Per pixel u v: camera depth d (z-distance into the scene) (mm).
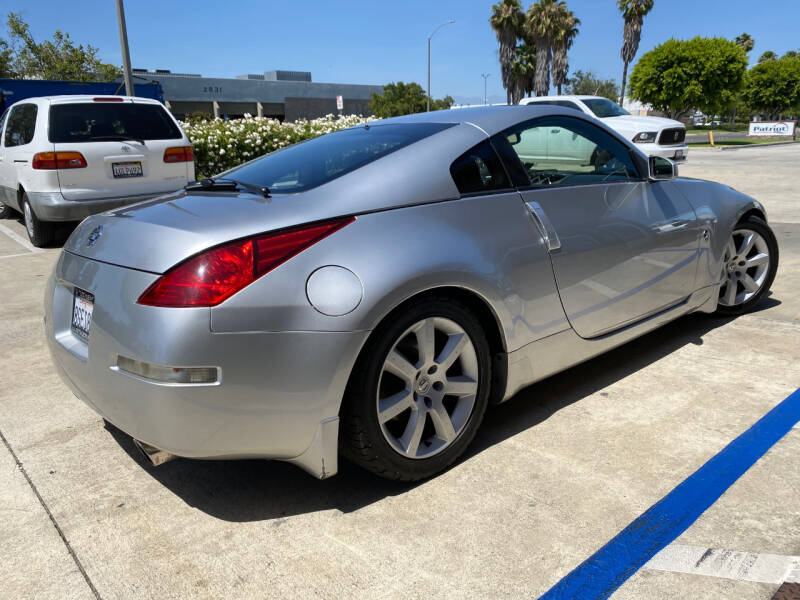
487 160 2633
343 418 2182
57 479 2555
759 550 1940
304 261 2051
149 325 1954
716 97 40656
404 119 3031
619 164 3195
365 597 1842
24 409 3205
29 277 5992
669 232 3301
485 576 1901
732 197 3873
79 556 2084
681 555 1939
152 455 2137
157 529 2215
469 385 2473
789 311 4293
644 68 42500
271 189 2432
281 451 2100
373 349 2141
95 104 7121
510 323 2535
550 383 3309
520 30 46406
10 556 2092
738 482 2309
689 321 4172
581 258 2812
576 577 1874
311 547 2082
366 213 2238
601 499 2252
